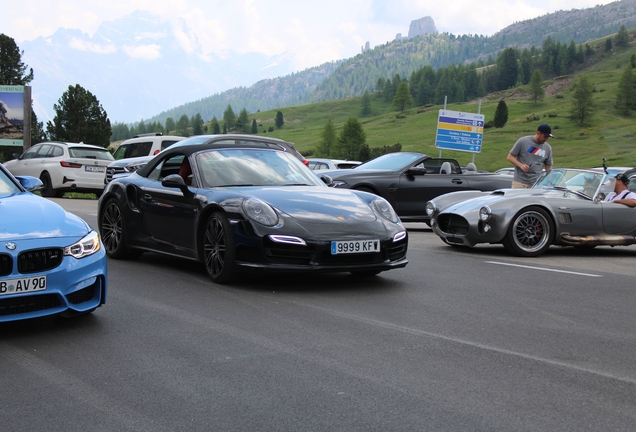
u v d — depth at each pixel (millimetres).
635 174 9781
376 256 5309
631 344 3748
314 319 4246
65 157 17578
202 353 3482
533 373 3174
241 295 4996
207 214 5516
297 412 2650
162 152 6672
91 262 3977
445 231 8266
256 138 9445
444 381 3041
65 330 3959
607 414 2646
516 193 8117
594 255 8125
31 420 2576
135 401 2781
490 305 4770
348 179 11016
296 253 5039
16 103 25844
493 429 2482
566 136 162875
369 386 2963
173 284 5430
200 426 2512
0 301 3609
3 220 3916
